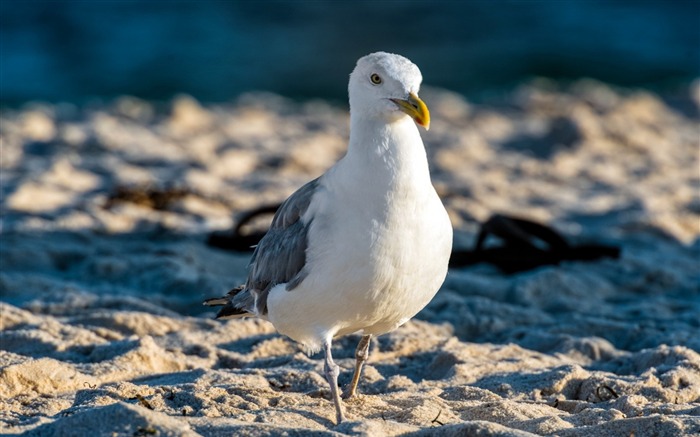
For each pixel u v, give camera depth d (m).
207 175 18.80
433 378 9.18
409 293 7.36
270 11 44.81
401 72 7.17
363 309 7.31
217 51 38.22
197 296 11.85
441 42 39.78
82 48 37.78
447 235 7.46
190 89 33.53
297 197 7.66
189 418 6.91
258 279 7.89
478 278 12.83
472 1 46.69
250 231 14.93
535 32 40.91
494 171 20.09
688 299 12.58
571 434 6.96
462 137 23.09
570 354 9.98
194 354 9.74
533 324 11.23
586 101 27.28
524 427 7.17
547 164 20.72
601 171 19.98
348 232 7.09
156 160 20.12
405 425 7.01
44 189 17.06
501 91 33.12
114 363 8.95
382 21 43.25
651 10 44.22
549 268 12.98
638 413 7.64
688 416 7.12
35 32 39.53
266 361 9.46
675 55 37.41
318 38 40.53
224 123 24.69
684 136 23.66
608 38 39.84
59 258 13.38
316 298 7.28
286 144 22.19
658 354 9.34
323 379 8.63
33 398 8.02
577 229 15.90
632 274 13.29
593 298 12.43
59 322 10.38
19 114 26.23
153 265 12.78
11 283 11.98
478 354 9.70
